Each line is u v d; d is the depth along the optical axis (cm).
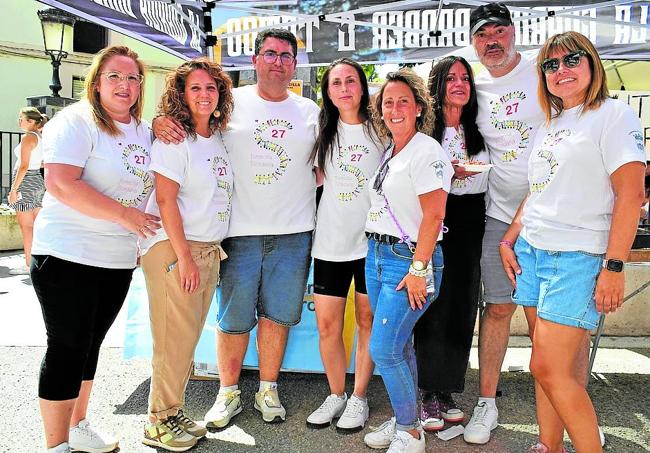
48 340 234
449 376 293
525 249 242
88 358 258
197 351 355
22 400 318
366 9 388
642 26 400
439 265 255
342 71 276
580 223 215
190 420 280
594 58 214
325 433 289
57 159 223
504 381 363
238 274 294
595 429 218
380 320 248
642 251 356
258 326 314
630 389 347
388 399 333
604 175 212
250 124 292
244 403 326
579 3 400
